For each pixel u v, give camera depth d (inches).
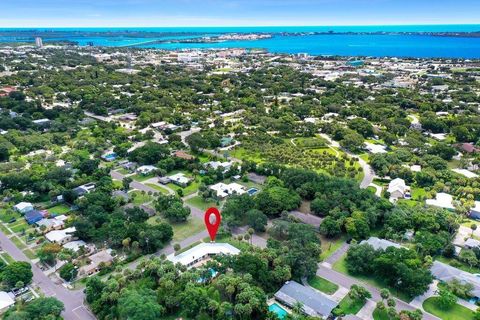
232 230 6904.5
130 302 4549.7
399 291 5354.3
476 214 7352.4
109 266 5807.1
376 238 6387.8
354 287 5147.6
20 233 6801.2
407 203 7839.6
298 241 6043.3
